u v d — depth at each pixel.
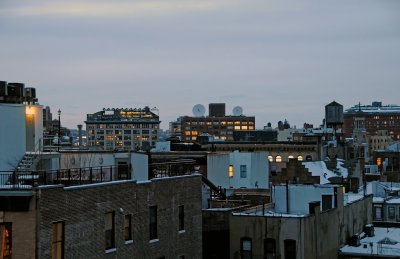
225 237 49.78
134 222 37.78
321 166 90.56
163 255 40.62
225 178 72.12
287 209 56.53
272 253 48.09
